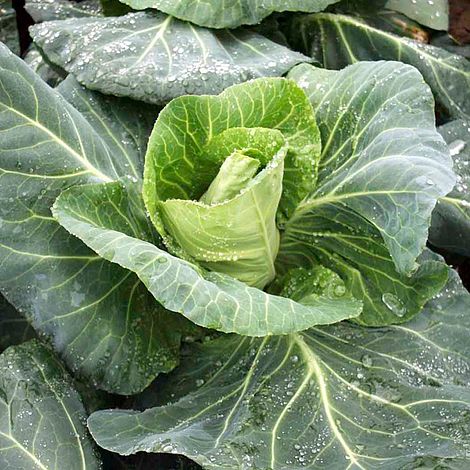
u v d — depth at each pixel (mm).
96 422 975
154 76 1089
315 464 951
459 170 1160
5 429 963
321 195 1041
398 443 964
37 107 1018
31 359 1007
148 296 1036
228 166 984
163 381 1046
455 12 1353
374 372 1022
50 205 1010
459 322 1056
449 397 999
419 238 952
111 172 1052
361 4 1278
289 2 1168
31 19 1406
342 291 1051
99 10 1312
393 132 1015
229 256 1010
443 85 1229
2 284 990
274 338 1049
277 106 1031
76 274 1005
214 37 1149
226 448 939
